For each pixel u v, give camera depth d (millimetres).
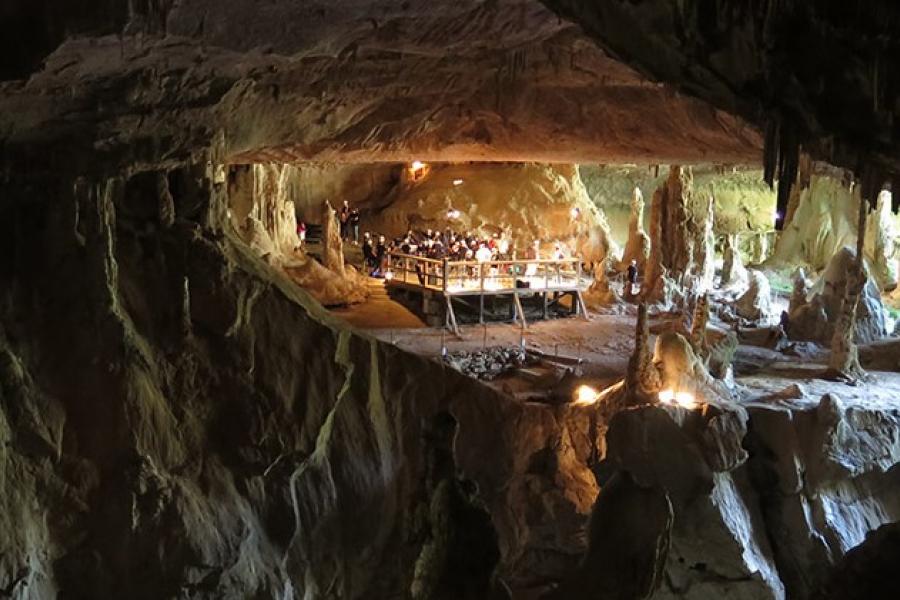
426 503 9672
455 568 8953
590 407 16797
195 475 11711
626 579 7410
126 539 10906
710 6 6828
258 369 12578
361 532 13297
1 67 7715
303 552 12586
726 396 16938
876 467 16578
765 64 7043
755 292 25344
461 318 24609
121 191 12109
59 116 9734
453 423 9906
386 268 28531
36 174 10766
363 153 16797
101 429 11109
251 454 12227
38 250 10961
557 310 26094
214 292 12375
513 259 25469
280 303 12945
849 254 22516
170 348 12039
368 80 11852
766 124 7996
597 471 15750
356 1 8141
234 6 7793
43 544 10523
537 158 19375
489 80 13094
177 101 10094
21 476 10469
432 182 33656
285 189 26656
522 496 16234
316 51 9336
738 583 15148
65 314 11094
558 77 12906
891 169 7691
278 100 11531
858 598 7887
